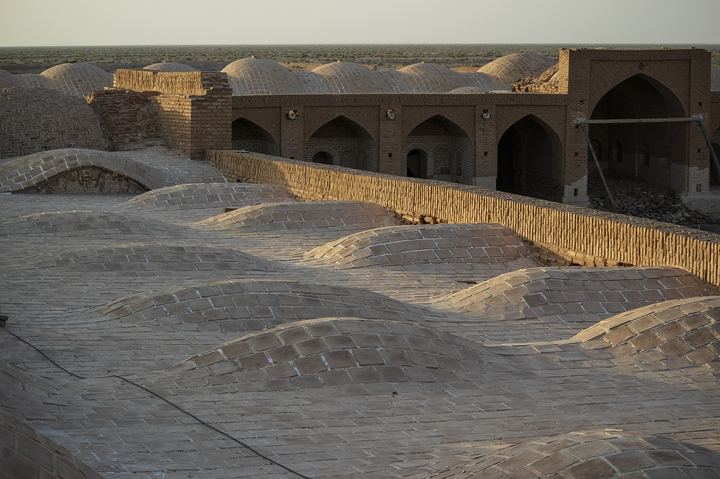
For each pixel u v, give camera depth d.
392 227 11.35
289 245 12.16
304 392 5.68
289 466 4.19
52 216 12.48
